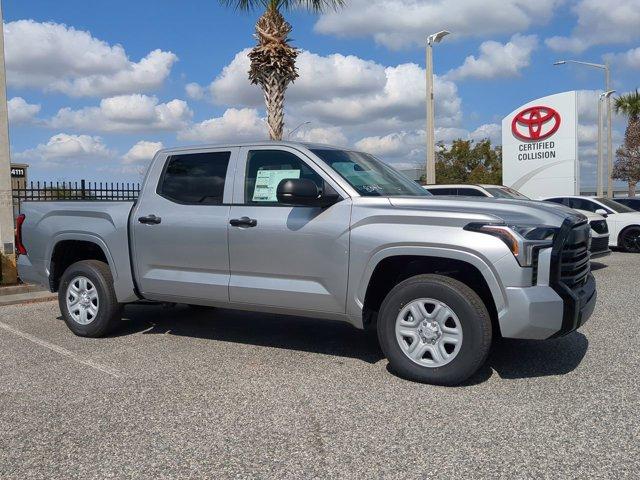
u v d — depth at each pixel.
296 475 3.38
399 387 4.81
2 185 9.95
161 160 6.33
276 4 11.92
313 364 5.50
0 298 9.21
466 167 41.09
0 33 9.96
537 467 3.42
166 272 6.11
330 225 5.18
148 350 6.09
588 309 4.94
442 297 4.73
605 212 15.48
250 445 3.78
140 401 4.59
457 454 3.60
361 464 3.50
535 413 4.21
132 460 3.60
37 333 6.95
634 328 6.76
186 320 7.50
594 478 3.29
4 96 9.99
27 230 7.11
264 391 4.77
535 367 5.29
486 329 4.64
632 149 39.47
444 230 4.75
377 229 4.97
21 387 4.96
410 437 3.85
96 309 6.55
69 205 6.79
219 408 4.41
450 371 4.72
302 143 5.68
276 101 12.05
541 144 23.72
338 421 4.13
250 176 5.76
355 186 5.33
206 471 3.45
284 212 5.44
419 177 31.33
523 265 4.52
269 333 6.75
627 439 3.76
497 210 4.80
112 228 6.38
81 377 5.21
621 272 11.84
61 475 3.43
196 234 5.85
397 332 4.95
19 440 3.91
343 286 5.15
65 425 4.14
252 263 5.57
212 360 5.69
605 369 5.21
